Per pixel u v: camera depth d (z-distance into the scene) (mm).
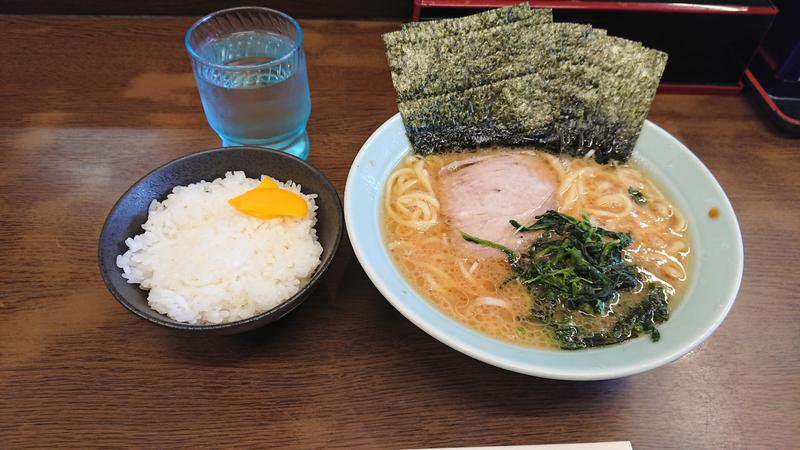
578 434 250
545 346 256
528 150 364
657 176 336
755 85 421
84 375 260
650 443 249
